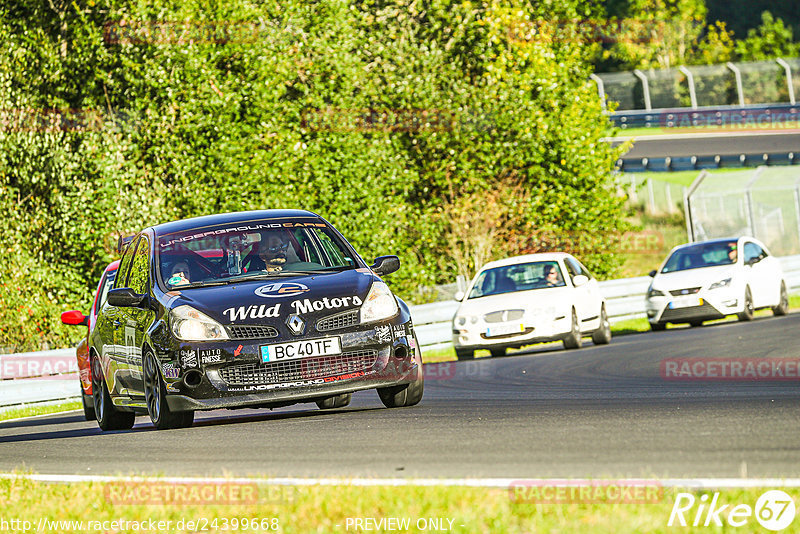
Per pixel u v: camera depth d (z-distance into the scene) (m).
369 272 36.81
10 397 63.34
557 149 122.19
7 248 89.44
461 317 68.88
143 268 38.12
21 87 94.69
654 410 31.77
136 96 97.00
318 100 106.69
